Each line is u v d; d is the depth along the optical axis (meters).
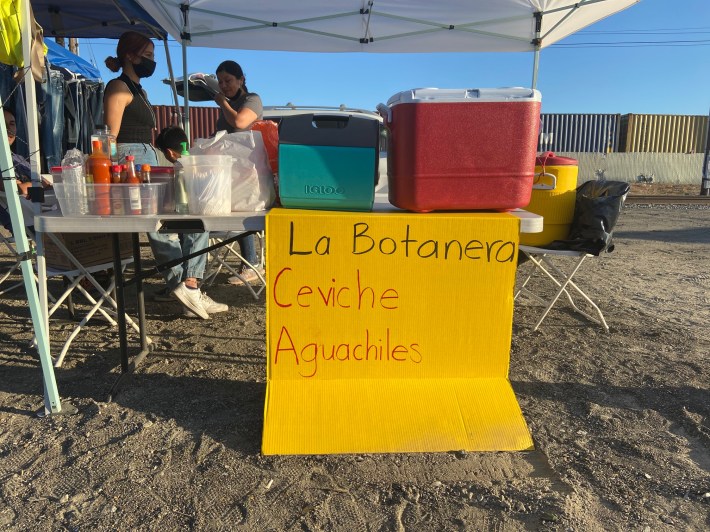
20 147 3.70
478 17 4.75
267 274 2.28
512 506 1.88
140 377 2.90
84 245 3.32
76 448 2.22
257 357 3.22
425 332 2.38
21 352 3.25
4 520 1.80
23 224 2.32
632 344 3.49
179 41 5.05
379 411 2.32
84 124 6.35
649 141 22.50
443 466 2.12
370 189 2.29
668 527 1.78
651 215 11.84
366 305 2.33
